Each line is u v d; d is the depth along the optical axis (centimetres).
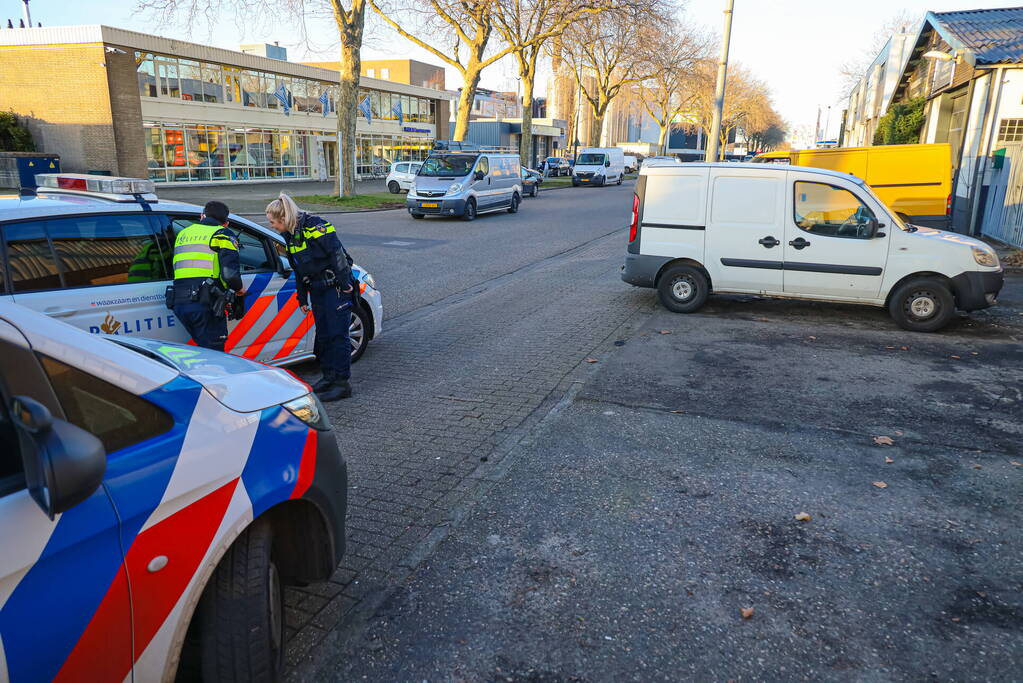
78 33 2916
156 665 203
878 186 1403
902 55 2739
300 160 4278
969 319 880
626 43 4391
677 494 417
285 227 559
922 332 817
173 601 205
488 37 3259
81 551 180
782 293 869
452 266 1330
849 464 460
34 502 173
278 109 4028
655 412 555
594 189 4112
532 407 568
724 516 392
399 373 662
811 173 837
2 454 179
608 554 354
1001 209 1532
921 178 1385
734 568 343
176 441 212
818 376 649
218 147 3656
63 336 200
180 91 3378
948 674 274
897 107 2359
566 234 1839
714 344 761
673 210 887
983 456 474
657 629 298
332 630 296
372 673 272
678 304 910
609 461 463
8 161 2739
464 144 3319
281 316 604
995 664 279
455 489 423
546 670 274
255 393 252
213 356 280
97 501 187
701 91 5972
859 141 3800
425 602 315
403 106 5231
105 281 481
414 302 1016
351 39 2502
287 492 243
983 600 320
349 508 400
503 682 268
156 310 507
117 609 189
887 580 334
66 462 160
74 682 181
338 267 568
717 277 886
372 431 518
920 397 592
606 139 10919
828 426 527
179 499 206
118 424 202
